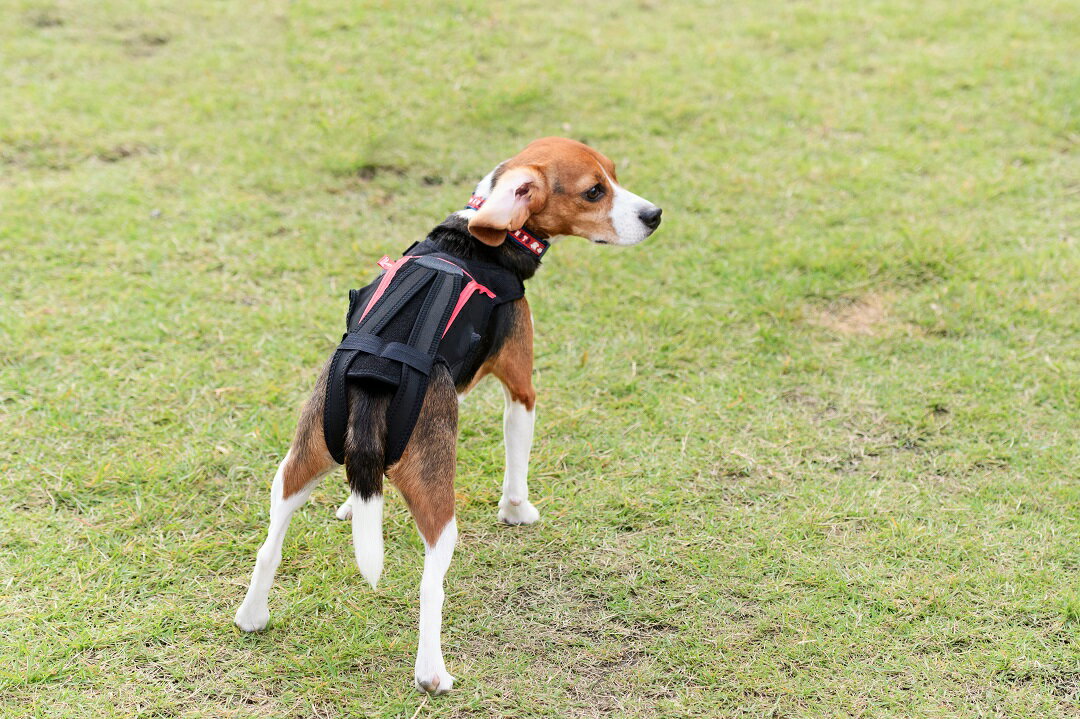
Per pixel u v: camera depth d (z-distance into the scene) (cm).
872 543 403
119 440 452
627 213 403
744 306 563
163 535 401
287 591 379
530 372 394
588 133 752
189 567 387
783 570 392
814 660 351
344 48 877
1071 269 580
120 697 331
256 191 670
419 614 371
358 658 352
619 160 717
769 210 662
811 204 667
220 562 391
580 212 398
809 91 826
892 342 533
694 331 544
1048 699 335
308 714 330
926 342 531
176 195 659
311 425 333
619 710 334
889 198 671
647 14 980
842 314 560
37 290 554
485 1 980
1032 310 549
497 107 786
